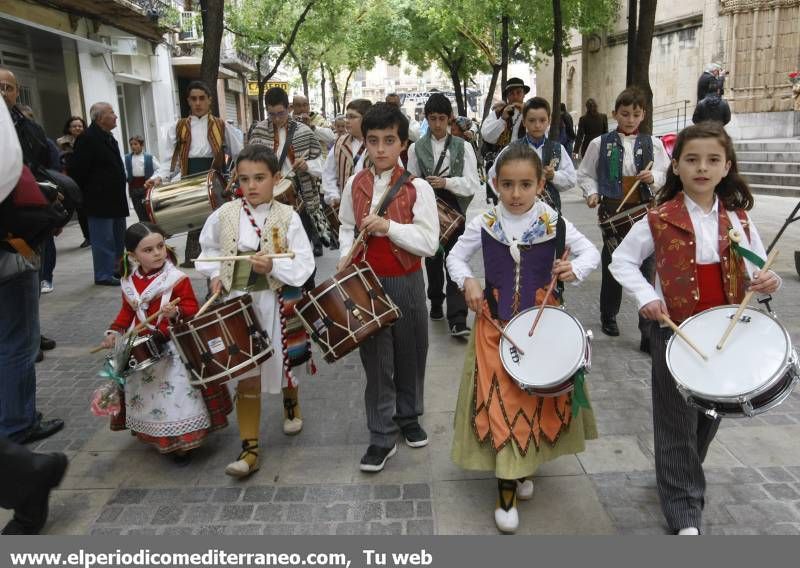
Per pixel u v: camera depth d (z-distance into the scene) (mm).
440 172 5152
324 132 8344
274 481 3383
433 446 3695
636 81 7531
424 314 3600
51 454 2949
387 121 3324
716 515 2959
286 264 3377
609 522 2955
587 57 26719
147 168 10055
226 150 6094
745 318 2525
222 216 3492
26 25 12766
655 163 4844
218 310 3172
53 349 5469
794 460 3408
